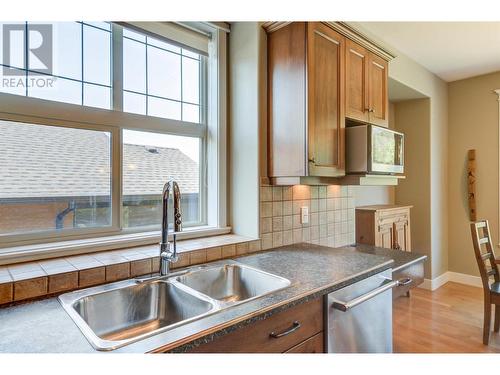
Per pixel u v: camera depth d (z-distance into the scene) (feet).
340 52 6.28
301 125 5.68
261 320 3.35
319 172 5.79
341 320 4.32
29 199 4.69
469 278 12.03
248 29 6.37
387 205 11.07
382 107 7.51
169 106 6.29
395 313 9.48
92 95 5.28
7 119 4.47
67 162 5.00
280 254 5.80
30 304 3.53
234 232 6.66
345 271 4.70
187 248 5.25
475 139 11.87
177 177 6.40
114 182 5.46
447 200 12.51
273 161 6.21
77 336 2.78
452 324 8.73
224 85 6.75
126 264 4.42
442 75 11.80
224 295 5.00
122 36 5.61
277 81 6.14
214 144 6.71
